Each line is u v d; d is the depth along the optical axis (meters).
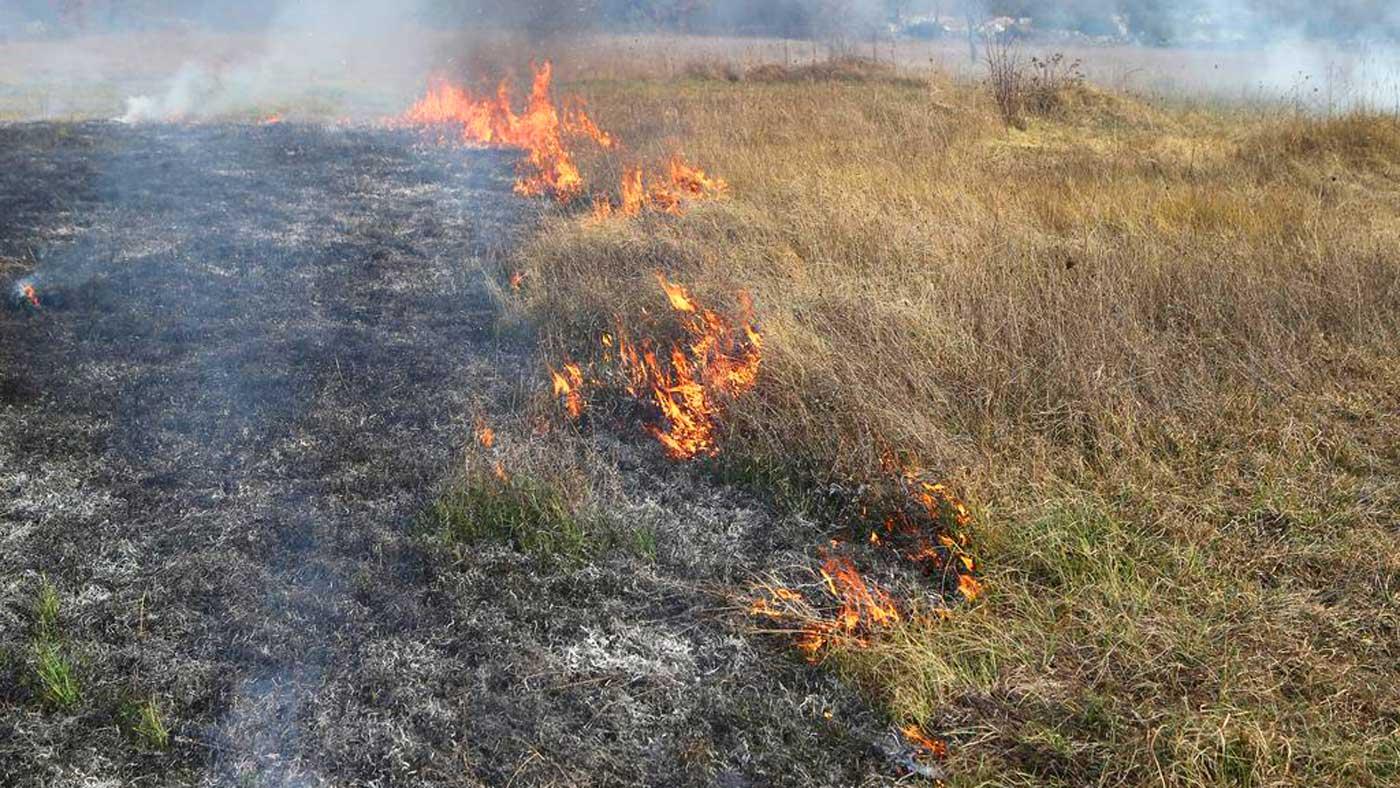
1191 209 7.19
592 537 3.79
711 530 3.91
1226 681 2.89
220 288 6.76
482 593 3.49
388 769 2.75
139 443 4.55
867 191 7.69
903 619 3.32
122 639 3.25
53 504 4.03
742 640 3.26
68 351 5.61
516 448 4.40
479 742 2.84
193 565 3.62
